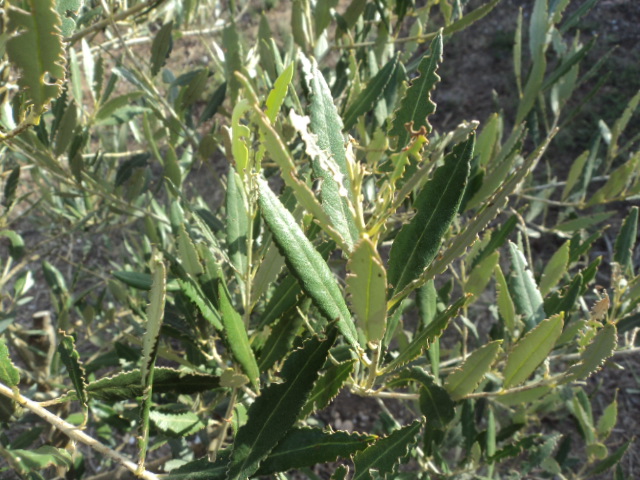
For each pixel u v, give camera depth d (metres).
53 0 0.15
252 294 0.23
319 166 0.18
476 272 0.32
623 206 1.13
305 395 0.19
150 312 0.16
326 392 0.22
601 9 1.50
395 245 0.19
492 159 0.45
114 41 0.53
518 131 0.41
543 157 1.23
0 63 0.25
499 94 1.38
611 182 0.48
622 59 1.37
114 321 0.60
